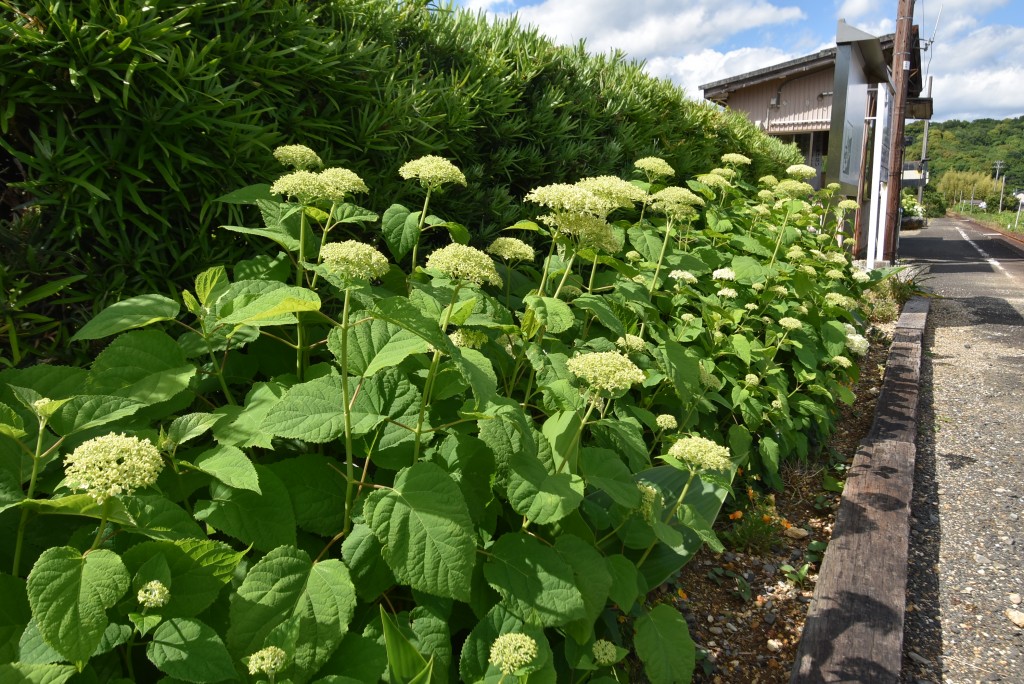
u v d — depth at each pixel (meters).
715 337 3.58
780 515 3.32
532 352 2.19
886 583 2.54
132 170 1.92
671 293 3.75
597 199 2.37
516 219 3.57
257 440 1.56
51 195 1.81
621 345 2.64
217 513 1.52
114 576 1.21
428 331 1.46
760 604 2.64
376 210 2.72
